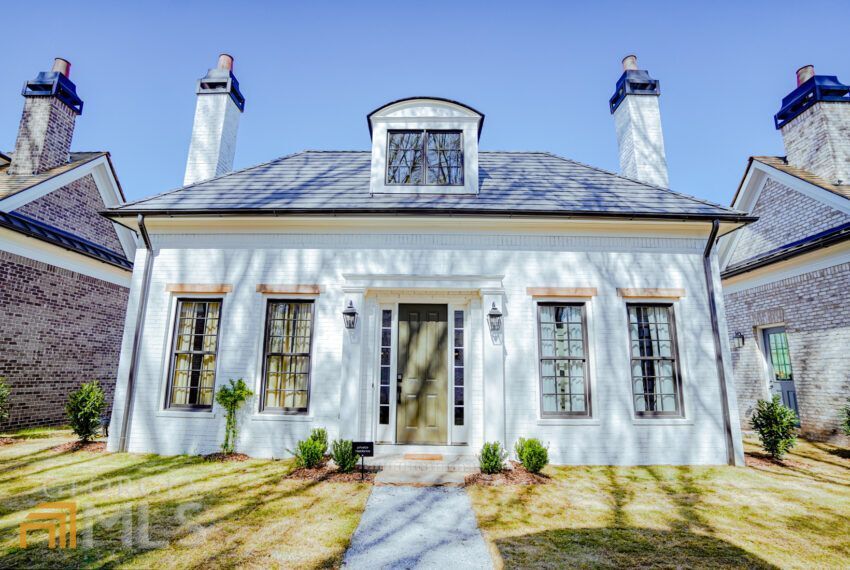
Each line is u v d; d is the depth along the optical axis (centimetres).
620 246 802
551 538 432
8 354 912
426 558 388
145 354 770
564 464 723
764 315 1068
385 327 805
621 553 401
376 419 763
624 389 750
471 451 733
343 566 372
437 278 767
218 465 673
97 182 1237
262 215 772
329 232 803
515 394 745
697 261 802
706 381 759
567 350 780
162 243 807
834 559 393
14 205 961
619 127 1090
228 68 1090
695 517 491
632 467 708
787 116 1119
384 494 555
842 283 870
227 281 791
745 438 980
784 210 1071
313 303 789
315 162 1031
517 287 781
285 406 766
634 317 795
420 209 758
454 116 883
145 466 659
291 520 467
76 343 1089
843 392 862
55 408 1020
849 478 650
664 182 1012
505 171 983
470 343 785
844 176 989
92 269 1148
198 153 1019
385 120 884
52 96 1138
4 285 907
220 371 759
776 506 527
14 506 488
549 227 798
